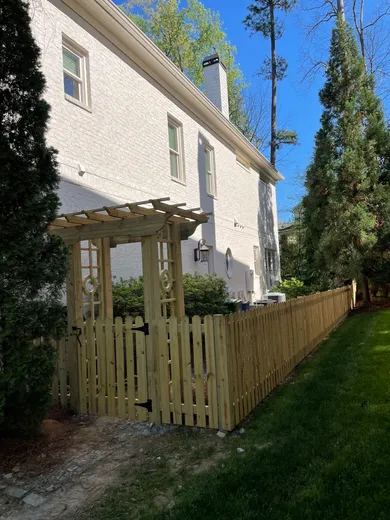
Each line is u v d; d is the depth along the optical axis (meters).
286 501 2.44
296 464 2.88
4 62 3.31
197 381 3.78
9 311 3.19
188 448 3.36
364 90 13.49
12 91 3.35
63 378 4.45
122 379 4.13
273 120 23.42
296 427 3.58
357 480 2.61
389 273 12.97
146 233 4.09
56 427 3.85
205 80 14.10
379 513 2.27
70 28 6.61
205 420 3.74
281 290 15.17
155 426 3.88
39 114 3.49
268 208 18.52
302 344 6.39
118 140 7.61
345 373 5.25
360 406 3.97
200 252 10.70
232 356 3.76
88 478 2.93
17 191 3.25
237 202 14.29
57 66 6.23
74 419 4.17
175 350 3.89
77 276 4.45
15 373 3.19
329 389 4.61
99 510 2.53
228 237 13.16
